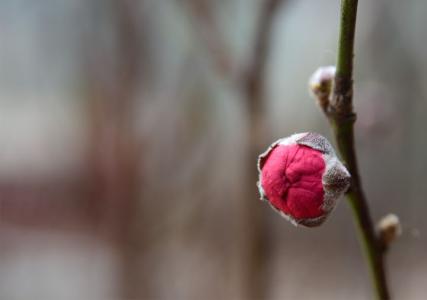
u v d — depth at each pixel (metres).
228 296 0.35
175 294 0.36
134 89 0.35
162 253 0.37
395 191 0.33
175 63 0.35
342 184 0.16
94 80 0.35
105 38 0.35
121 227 0.36
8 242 0.47
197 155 0.36
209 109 0.35
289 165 0.16
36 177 0.47
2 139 0.46
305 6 0.34
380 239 0.17
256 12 0.27
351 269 0.39
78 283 0.44
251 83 0.24
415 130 0.32
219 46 0.25
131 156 0.36
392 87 0.31
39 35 0.40
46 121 0.45
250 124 0.24
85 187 0.40
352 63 0.16
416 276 0.40
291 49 0.36
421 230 0.36
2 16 0.39
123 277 0.36
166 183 0.36
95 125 0.36
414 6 0.31
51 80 0.41
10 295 0.44
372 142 0.29
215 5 0.29
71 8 0.37
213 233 0.37
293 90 0.37
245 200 0.25
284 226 0.41
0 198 0.47
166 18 0.34
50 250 0.48
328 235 0.41
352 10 0.16
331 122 0.17
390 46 0.31
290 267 0.41
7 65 0.41
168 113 0.35
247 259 0.25
